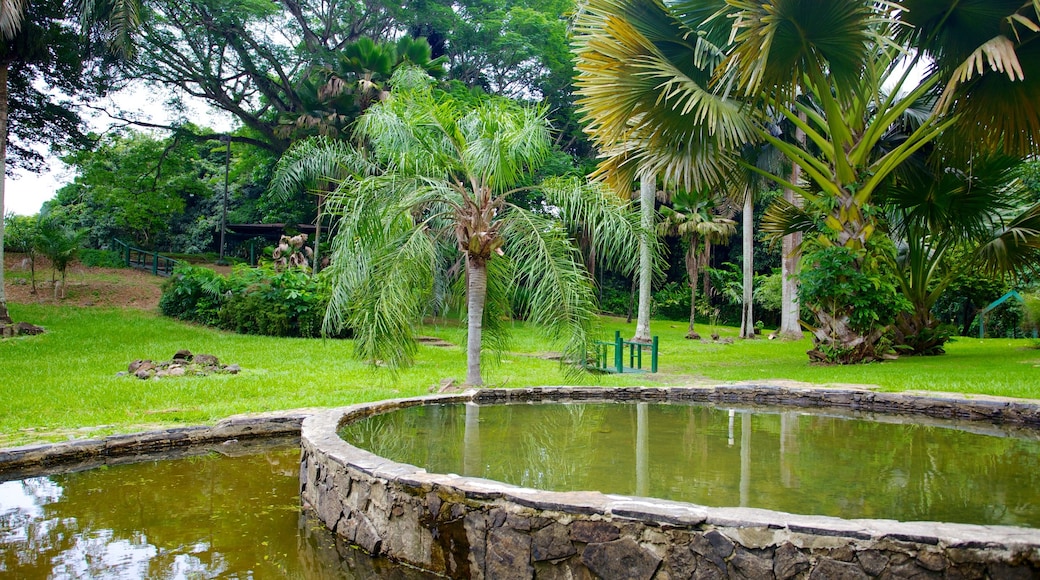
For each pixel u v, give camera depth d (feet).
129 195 72.13
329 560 9.60
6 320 38.81
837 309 31.99
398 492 9.53
